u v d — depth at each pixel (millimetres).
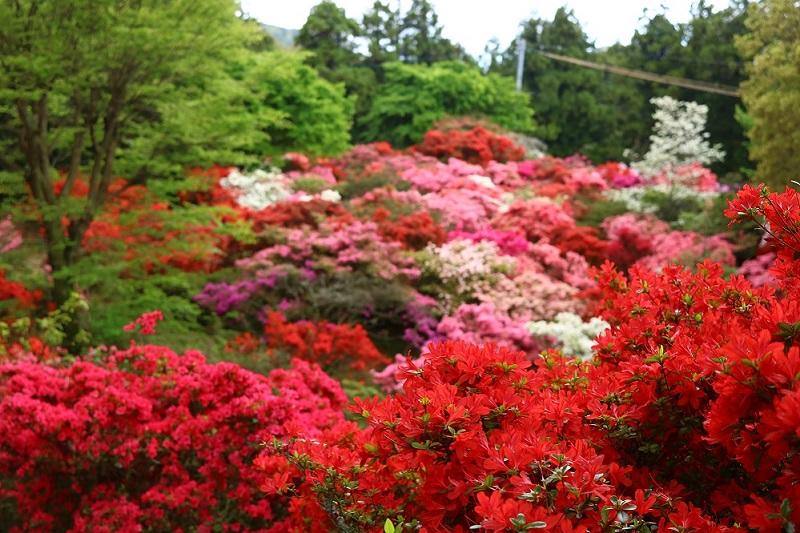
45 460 4684
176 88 10625
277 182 18250
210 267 13109
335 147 24562
